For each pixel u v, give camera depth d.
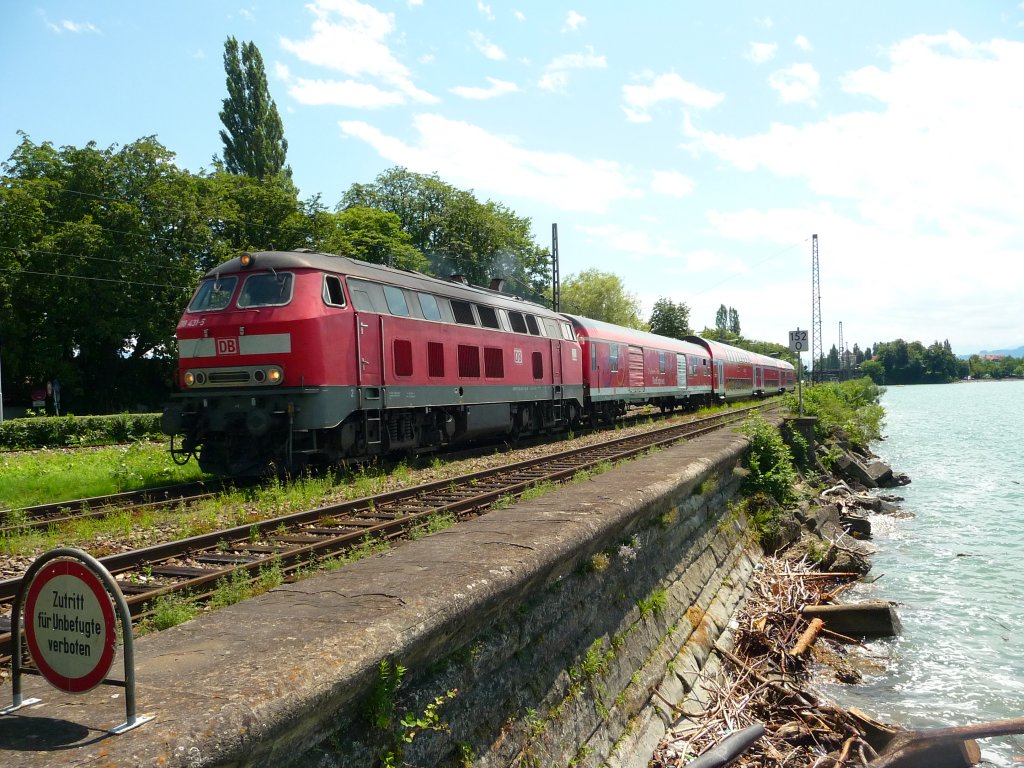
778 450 15.58
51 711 2.73
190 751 2.43
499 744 4.50
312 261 12.20
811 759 6.83
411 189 54.09
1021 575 13.66
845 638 10.38
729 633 9.46
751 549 12.78
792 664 9.19
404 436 14.48
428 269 48.69
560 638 5.55
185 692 2.83
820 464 20.91
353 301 12.64
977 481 25.14
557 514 6.66
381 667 3.43
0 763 2.29
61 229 36.28
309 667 3.06
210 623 3.79
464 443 19.77
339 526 8.74
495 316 17.83
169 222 38.91
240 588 6.02
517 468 13.67
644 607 7.43
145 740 2.43
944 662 9.70
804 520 15.00
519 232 55.56
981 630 10.84
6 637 5.04
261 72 48.00
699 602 9.22
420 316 14.62
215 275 12.49
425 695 3.92
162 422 12.08
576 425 24.50
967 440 39.62
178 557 7.39
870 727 7.28
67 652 2.69
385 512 9.54
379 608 3.88
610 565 6.83
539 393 19.75
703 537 10.42
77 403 41.50
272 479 11.63
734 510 12.81
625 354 26.67
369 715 3.43
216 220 40.00
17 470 14.72
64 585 2.68
